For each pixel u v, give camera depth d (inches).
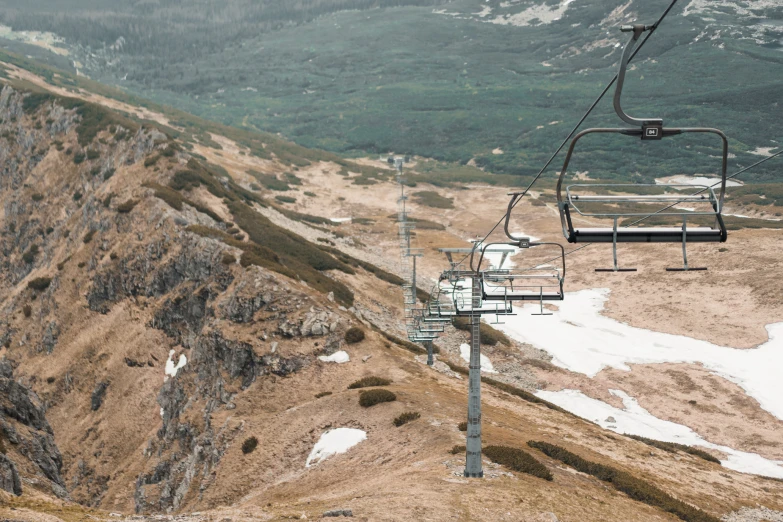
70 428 3358.8
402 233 7126.0
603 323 4972.9
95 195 4763.8
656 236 506.0
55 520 1049.5
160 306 3550.7
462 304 1373.0
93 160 5452.8
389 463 1774.1
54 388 3587.6
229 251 3422.7
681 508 1583.4
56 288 4180.6
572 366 4180.6
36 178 5620.1
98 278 3937.0
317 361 2701.8
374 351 2726.4
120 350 3548.2
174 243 3742.6
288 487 1886.1
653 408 3563.0
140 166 4847.4
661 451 2487.7
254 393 2625.5
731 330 4515.3
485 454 1648.6
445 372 2952.8
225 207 4726.9
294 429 2192.4
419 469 1578.5
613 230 509.4
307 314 2869.1
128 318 3695.9
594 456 2000.5
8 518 1017.5
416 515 1172.5
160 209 4052.7
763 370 3927.2
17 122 6240.2
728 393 3668.8
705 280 5378.9
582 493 1481.3
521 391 3127.5
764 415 3390.7
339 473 1834.4
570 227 511.5
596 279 5895.7
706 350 4301.2
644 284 5580.7
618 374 4033.0
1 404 1953.7
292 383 2625.5
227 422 2391.7
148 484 2694.4
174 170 4805.6
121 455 3051.2
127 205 4242.1
